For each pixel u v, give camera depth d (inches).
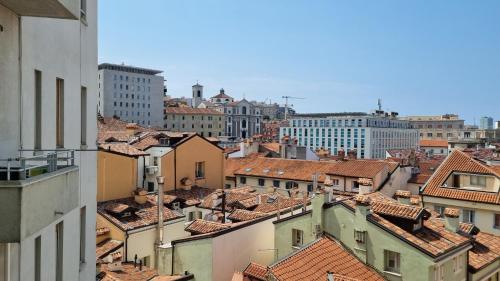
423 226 1018.1
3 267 395.2
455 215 1027.9
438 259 890.1
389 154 4347.9
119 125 3193.9
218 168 2252.7
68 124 579.2
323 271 917.2
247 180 2733.8
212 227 1154.0
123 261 1291.8
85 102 659.4
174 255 1102.4
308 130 6397.6
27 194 345.7
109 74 7234.3
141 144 1985.7
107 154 1651.1
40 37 494.9
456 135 7859.3
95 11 701.9
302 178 2484.0
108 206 1450.5
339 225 1029.8
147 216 1461.6
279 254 1136.8
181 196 1889.8
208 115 7632.9
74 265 582.9
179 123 7588.6
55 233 511.8
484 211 1531.7
